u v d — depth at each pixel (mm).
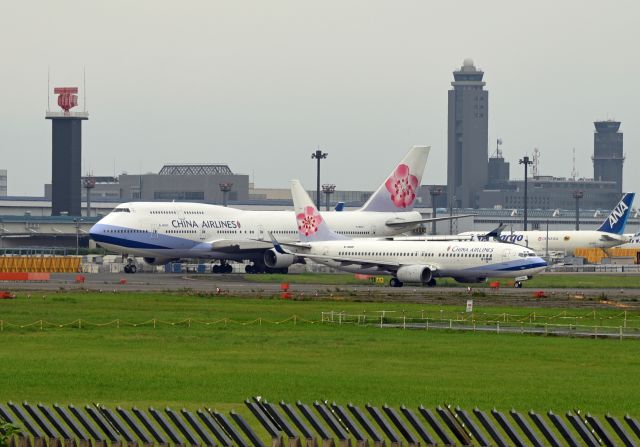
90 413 137125
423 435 128625
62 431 133500
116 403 182625
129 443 131250
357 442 128625
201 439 137625
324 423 159625
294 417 133125
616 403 185000
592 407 181000
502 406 181250
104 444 133125
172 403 183000
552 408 179500
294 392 195125
